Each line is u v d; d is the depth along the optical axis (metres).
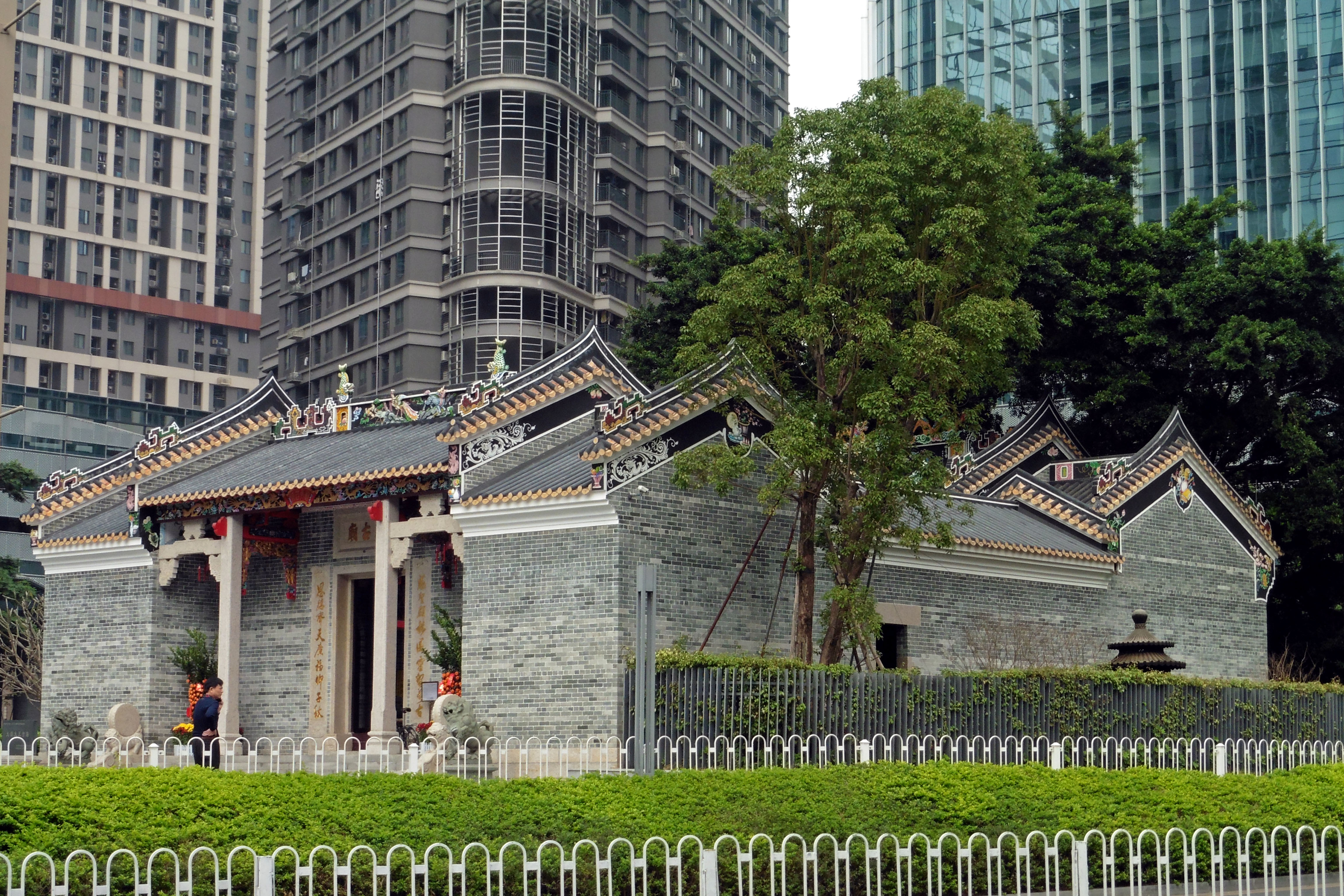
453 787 19.52
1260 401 50.16
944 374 31.41
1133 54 100.19
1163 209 97.75
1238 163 96.38
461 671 33.62
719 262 56.22
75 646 40.44
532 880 16.58
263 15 156.12
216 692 31.78
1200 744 32.47
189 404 146.25
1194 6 99.06
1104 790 22.28
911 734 29.97
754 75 117.81
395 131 96.06
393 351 94.38
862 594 31.59
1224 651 43.47
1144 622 34.81
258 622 39.88
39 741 40.34
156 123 148.50
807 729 29.22
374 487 35.22
